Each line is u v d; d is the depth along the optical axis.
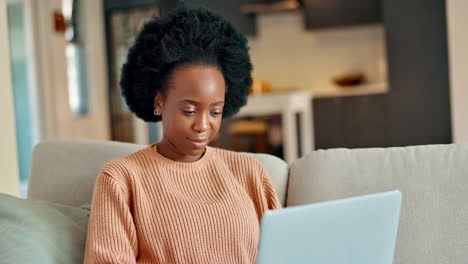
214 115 1.35
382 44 6.36
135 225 1.29
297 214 0.95
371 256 1.08
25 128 5.49
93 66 5.71
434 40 5.20
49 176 1.72
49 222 1.35
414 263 1.49
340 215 1.00
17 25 5.19
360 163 1.64
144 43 1.41
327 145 6.03
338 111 5.96
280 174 1.69
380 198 1.05
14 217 1.31
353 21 6.11
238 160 1.51
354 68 6.48
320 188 1.62
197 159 1.43
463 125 4.43
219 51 1.38
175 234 1.29
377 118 5.80
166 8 6.02
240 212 1.37
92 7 5.74
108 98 6.06
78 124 5.22
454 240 1.48
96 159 1.70
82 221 1.46
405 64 5.29
